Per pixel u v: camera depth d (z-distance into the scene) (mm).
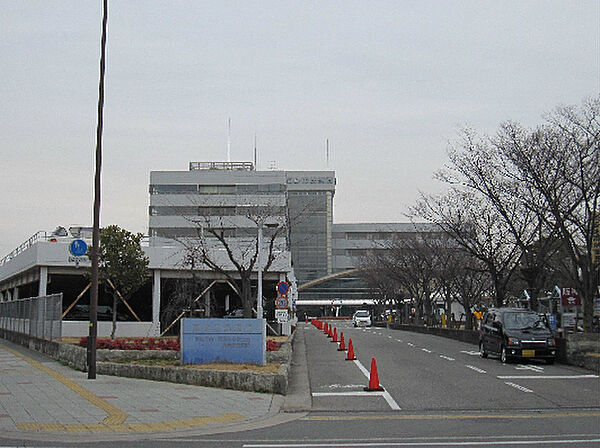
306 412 13547
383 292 69938
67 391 15406
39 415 12141
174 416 12484
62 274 37969
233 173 81812
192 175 81938
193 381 17188
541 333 23219
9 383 16750
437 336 44844
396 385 17484
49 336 25719
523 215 31859
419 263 50500
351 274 108312
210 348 19641
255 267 41219
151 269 38906
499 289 32469
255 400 14797
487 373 20156
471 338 36156
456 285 45688
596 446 9438
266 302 46031
